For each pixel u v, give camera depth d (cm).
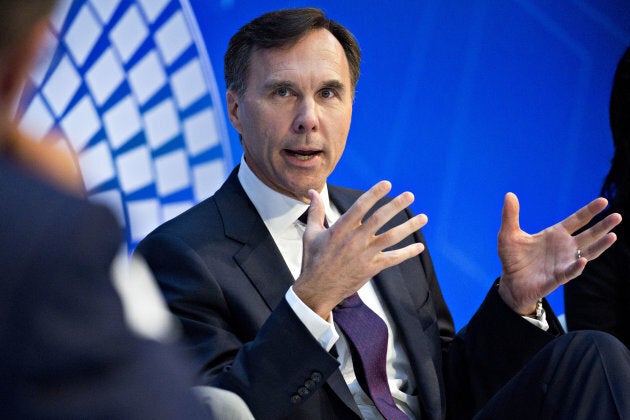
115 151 530
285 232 369
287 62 357
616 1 727
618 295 451
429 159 664
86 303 100
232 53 374
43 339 97
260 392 295
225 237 358
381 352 344
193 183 552
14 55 105
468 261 671
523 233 345
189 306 339
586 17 718
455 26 675
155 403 101
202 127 561
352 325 344
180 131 552
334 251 290
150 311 113
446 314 416
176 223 365
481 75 684
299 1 623
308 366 295
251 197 373
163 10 555
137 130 538
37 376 97
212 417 107
